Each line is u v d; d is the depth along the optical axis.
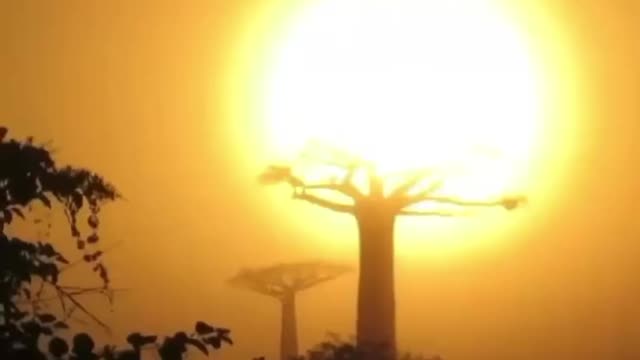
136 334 3.44
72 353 3.30
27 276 3.40
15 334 3.31
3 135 3.45
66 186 3.47
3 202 3.40
